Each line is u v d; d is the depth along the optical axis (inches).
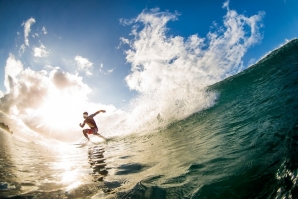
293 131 70.4
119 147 206.1
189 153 111.3
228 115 189.9
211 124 183.9
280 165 57.3
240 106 204.1
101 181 85.3
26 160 135.9
